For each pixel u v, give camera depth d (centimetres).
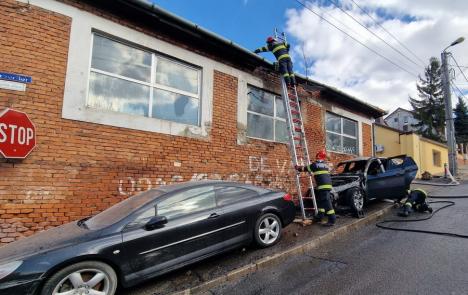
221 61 852
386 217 820
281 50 902
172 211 452
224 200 518
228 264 483
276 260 504
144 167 663
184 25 729
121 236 392
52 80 572
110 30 654
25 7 562
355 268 458
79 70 604
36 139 543
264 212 557
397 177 942
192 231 451
